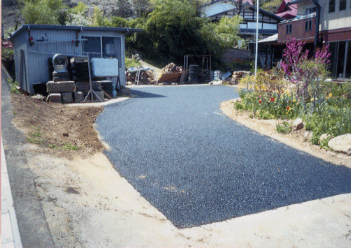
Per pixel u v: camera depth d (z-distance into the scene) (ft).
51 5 97.09
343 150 19.29
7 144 16.56
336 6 52.54
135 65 82.07
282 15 112.98
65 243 9.67
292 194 14.43
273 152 19.94
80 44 42.63
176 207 12.92
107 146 20.34
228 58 102.17
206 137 22.62
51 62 39.86
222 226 11.68
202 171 16.71
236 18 110.63
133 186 14.82
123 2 116.06
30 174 13.58
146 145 20.61
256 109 29.43
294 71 28.86
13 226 10.07
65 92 35.35
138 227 11.31
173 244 10.44
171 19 89.15
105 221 11.31
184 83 74.13
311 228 11.66
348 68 50.65
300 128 23.52
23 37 40.65
